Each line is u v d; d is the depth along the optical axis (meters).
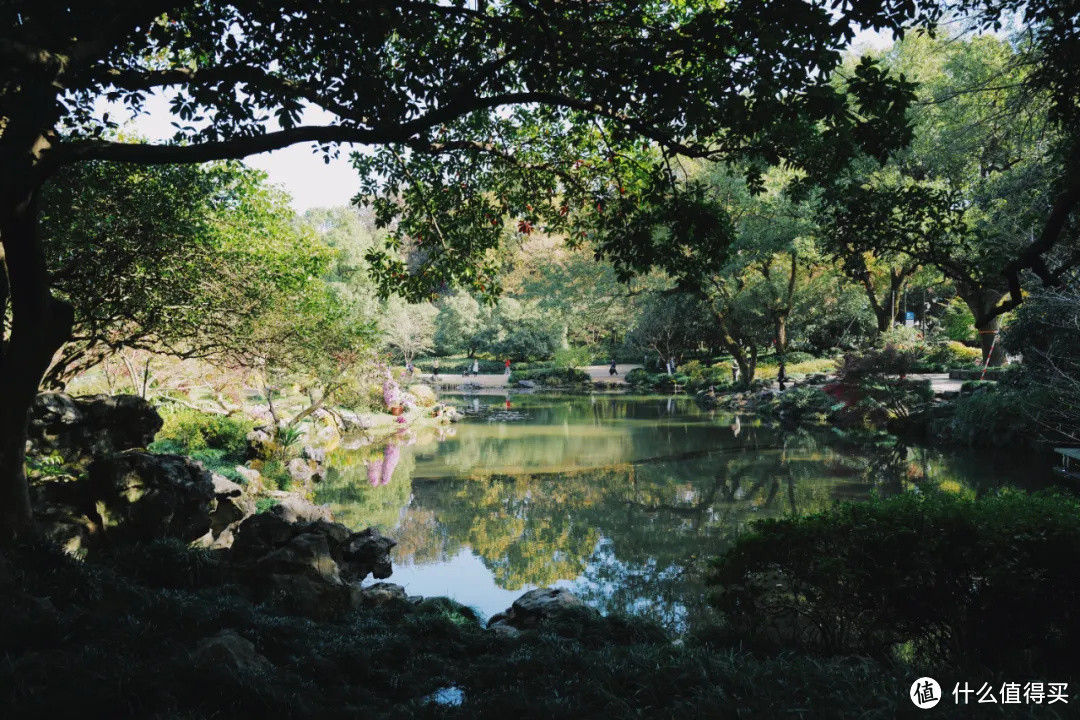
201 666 3.92
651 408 33.44
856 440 21.23
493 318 59.66
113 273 9.16
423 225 9.16
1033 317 17.14
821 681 4.09
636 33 6.11
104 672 3.65
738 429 24.98
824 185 6.28
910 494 5.58
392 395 28.50
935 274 25.73
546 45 5.52
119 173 8.62
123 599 4.87
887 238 6.89
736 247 27.00
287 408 24.75
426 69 6.41
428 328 50.38
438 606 7.68
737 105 5.13
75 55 4.43
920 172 21.28
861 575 5.07
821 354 44.34
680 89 5.19
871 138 5.26
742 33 4.91
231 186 11.51
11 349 5.75
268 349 13.46
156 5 4.77
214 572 6.54
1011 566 4.60
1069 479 14.15
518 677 4.69
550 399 39.81
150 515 8.23
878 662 4.73
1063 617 4.56
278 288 12.52
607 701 4.00
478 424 28.09
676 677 4.23
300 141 4.95
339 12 5.36
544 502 14.63
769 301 31.61
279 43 5.95
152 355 16.23
